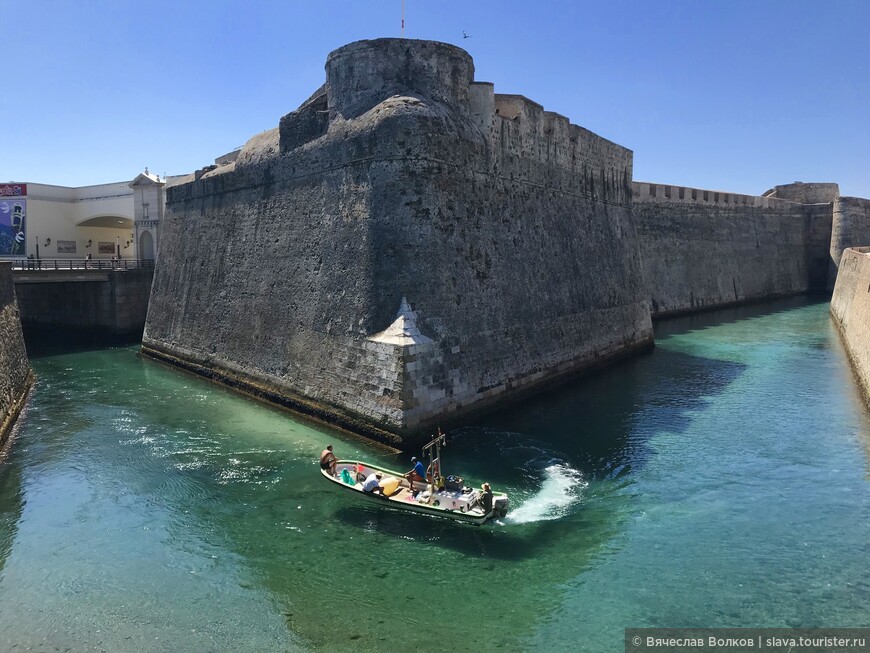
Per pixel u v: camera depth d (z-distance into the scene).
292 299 20.27
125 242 52.59
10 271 25.48
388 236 17.06
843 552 10.98
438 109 18.19
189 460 15.66
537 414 19.27
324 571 10.59
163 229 30.75
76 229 48.34
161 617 9.40
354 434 16.80
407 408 15.50
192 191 28.20
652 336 32.00
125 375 25.72
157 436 17.56
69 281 34.28
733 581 10.09
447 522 12.13
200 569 10.72
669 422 18.61
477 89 19.98
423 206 17.25
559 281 23.64
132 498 13.55
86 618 9.41
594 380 24.11
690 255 48.38
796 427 18.11
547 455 15.74
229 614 9.45
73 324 38.34
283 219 21.47
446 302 17.39
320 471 14.62
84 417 19.55
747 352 30.50
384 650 8.55
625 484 14.02
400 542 11.51
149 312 30.50
